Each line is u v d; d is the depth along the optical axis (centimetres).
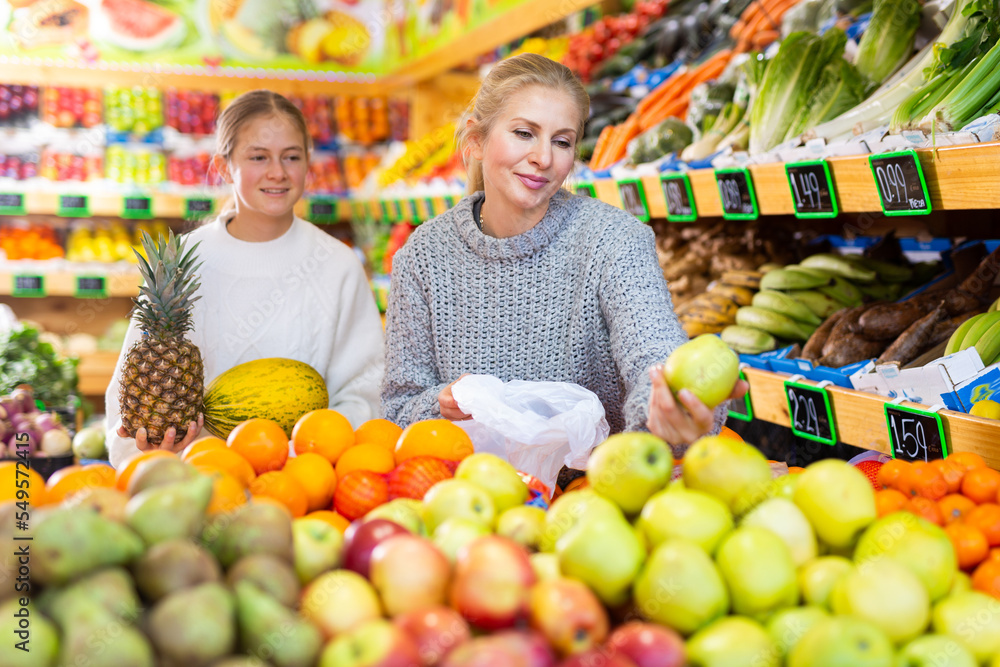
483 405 138
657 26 393
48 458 217
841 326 205
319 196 540
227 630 69
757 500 91
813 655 73
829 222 266
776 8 313
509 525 95
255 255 211
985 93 159
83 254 493
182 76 516
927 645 79
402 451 126
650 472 92
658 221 320
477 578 76
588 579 81
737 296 254
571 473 163
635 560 81
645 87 364
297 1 532
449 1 451
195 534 80
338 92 552
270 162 201
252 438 121
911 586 80
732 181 212
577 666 70
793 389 193
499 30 403
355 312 225
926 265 228
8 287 474
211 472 99
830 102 223
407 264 172
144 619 70
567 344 161
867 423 170
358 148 562
